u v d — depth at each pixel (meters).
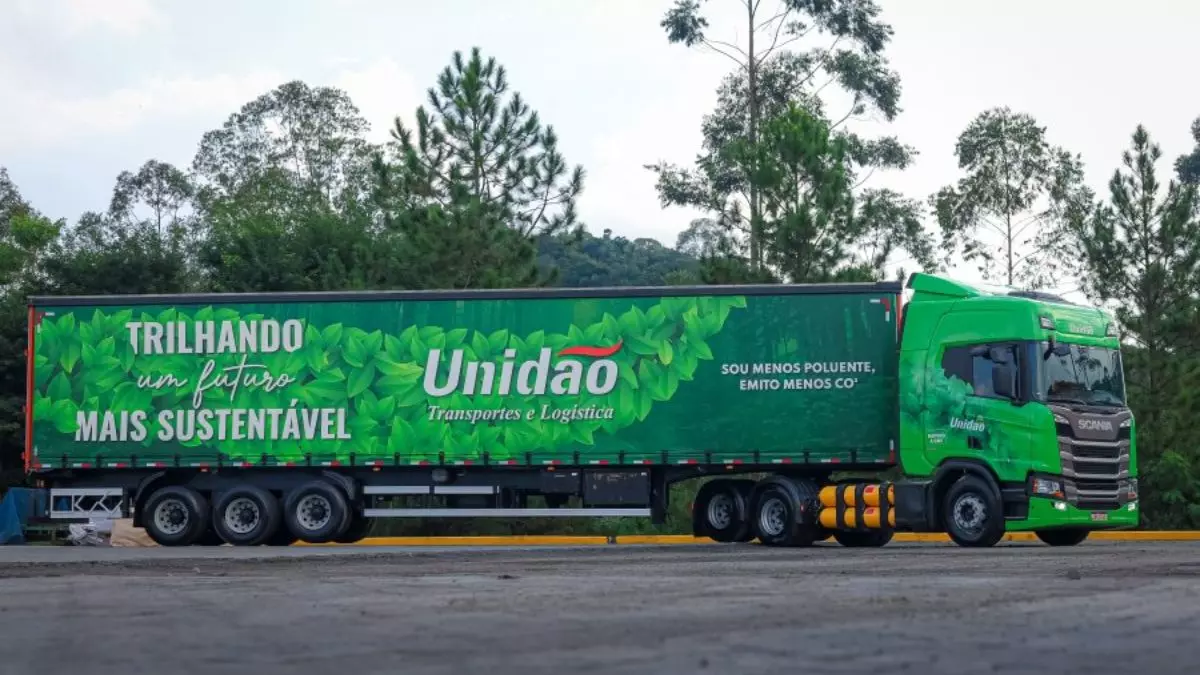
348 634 6.55
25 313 42.47
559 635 6.38
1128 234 36.47
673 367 24.70
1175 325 34.69
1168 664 5.18
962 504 22.30
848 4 51.75
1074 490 21.78
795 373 24.36
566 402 24.98
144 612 8.09
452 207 35.66
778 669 5.00
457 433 25.23
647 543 27.64
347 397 25.47
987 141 52.47
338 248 52.12
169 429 25.78
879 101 52.59
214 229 62.34
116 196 83.88
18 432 40.47
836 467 24.58
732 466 24.62
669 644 5.90
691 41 52.19
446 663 5.31
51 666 5.39
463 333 25.30
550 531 32.44
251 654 5.75
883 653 5.52
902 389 23.11
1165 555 17.12
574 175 37.44
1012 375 22.05
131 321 25.92
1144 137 36.56
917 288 23.39
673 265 90.88
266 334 25.70
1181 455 33.72
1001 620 6.95
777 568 13.84
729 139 53.06
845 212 35.62
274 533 25.92
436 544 27.52
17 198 77.38
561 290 25.05
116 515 26.19
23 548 24.61
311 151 76.25
